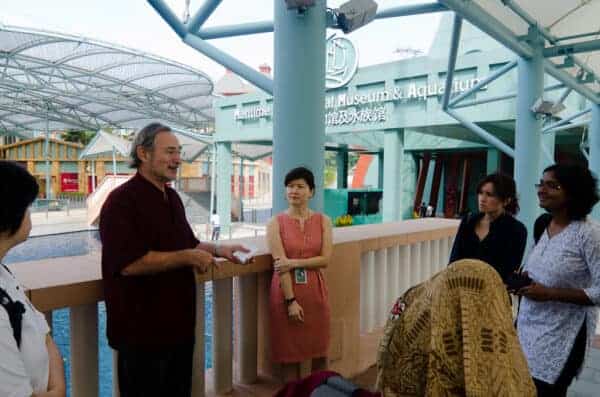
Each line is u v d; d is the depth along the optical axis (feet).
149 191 6.61
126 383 6.76
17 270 7.54
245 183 150.30
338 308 11.52
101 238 6.40
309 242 9.36
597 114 34.19
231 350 9.77
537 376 7.30
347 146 75.10
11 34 50.47
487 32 19.88
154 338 6.64
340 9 11.19
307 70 10.68
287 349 9.32
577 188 7.11
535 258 7.65
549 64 24.61
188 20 14.76
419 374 3.30
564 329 7.16
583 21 22.63
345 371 11.82
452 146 58.95
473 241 9.91
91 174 106.83
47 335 4.65
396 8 17.12
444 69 47.70
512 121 45.73
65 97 81.46
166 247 6.64
